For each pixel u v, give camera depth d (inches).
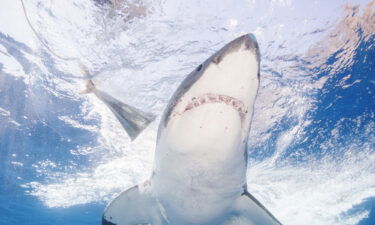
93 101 330.3
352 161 418.9
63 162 440.8
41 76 321.7
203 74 106.0
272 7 250.8
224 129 106.2
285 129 363.9
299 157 402.9
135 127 131.7
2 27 275.4
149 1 236.5
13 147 416.8
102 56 283.4
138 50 278.4
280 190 459.8
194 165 116.4
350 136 390.9
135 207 158.2
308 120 360.8
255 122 353.1
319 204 490.9
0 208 562.9
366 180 452.4
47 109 360.8
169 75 304.3
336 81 332.2
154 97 324.5
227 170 119.6
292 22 264.1
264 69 304.0
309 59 302.0
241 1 244.5
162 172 130.4
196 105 106.6
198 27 262.2
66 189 500.1
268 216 142.7
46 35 271.0
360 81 340.5
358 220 550.0
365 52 313.0
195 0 241.0
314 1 250.8
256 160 399.9
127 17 248.8
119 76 301.3
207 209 136.9
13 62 313.0
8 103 359.3
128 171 444.1
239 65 100.9
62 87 327.6
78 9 247.0
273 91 326.0
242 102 104.6
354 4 257.8
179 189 130.2
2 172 457.4
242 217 150.9
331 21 268.7
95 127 374.9
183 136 110.3
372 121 378.9
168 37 268.5
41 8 249.0
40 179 476.4
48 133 394.6
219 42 275.6
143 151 389.7
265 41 277.9
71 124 376.8
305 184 449.4
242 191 142.3
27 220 622.2
